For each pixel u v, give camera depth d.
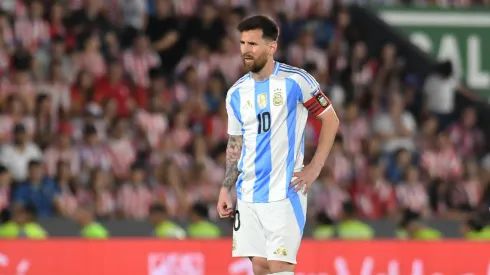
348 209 42.06
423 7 64.00
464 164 54.53
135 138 48.88
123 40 53.62
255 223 22.75
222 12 58.03
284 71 22.53
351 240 36.19
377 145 52.84
